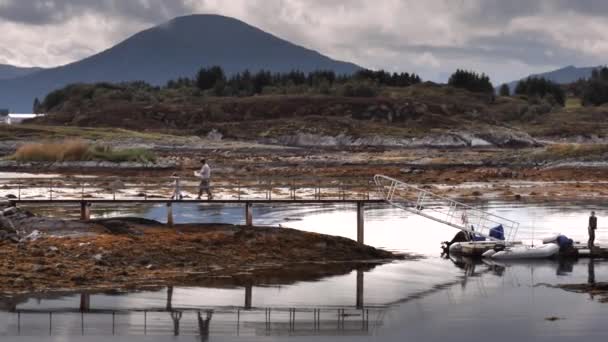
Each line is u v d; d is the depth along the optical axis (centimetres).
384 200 4462
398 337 2689
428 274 3831
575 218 6056
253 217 5931
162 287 3312
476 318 2950
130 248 3759
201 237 4012
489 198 7581
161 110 19688
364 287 3475
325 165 11062
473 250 4334
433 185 8719
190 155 12694
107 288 3253
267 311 3003
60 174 9388
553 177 9625
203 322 2825
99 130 15375
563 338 2677
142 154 10556
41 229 4012
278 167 10681
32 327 2689
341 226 5525
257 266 3862
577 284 3606
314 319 2911
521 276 3812
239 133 17875
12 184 7681
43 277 3303
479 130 18725
